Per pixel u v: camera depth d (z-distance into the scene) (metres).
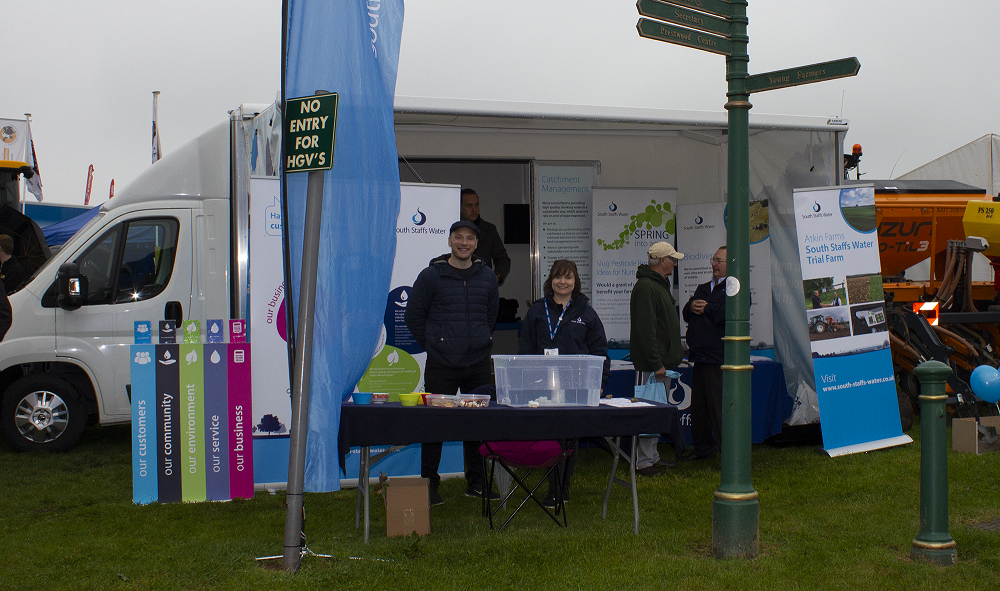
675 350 6.17
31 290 7.11
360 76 4.45
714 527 4.16
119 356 7.07
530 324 5.49
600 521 4.90
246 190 6.15
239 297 6.12
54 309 7.05
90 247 7.11
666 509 5.18
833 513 4.98
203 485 5.46
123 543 4.43
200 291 7.11
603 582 3.76
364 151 4.48
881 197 9.45
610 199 7.88
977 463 6.18
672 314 6.19
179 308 7.09
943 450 4.05
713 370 6.51
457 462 6.20
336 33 4.35
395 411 4.28
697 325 6.59
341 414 4.32
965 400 7.31
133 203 7.18
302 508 4.10
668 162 8.27
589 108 6.59
